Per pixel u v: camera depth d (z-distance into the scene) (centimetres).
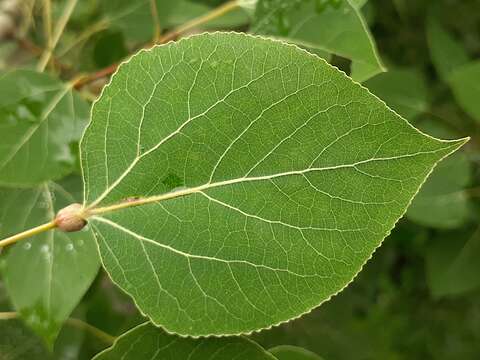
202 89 11
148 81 11
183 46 10
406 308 30
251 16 16
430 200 23
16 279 14
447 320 31
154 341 12
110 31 19
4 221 14
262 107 10
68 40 19
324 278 11
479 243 25
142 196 11
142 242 11
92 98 16
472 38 29
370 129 10
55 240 14
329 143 10
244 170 11
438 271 25
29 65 18
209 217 11
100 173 11
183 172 11
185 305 11
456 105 26
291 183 11
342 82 10
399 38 28
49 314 13
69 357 17
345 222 11
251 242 11
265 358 12
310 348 26
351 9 14
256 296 11
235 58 10
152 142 11
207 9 19
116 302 22
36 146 14
